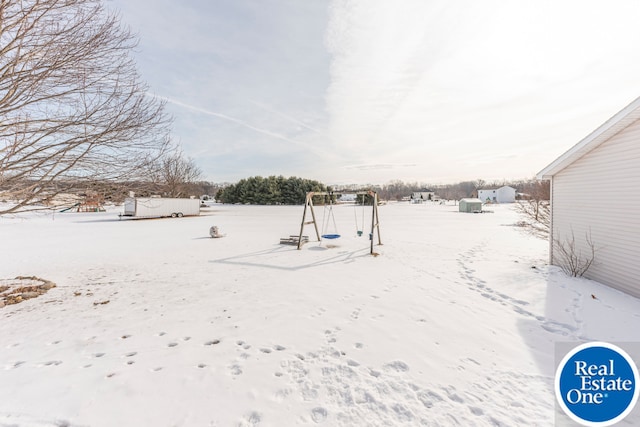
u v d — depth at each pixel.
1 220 22.19
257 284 5.80
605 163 5.49
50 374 2.68
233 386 2.55
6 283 5.78
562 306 4.45
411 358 3.01
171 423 2.11
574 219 6.31
